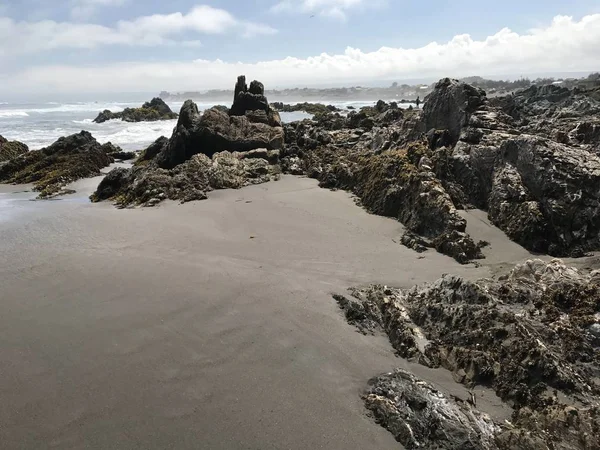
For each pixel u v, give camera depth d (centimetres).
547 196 1008
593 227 952
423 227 1108
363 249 1039
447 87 1574
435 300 712
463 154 1290
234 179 1698
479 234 1056
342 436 490
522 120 2197
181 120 2044
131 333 695
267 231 1180
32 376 599
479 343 611
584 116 2316
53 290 855
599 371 552
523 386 535
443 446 471
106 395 557
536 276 753
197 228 1227
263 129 2138
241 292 820
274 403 539
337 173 1644
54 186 1903
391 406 520
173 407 533
